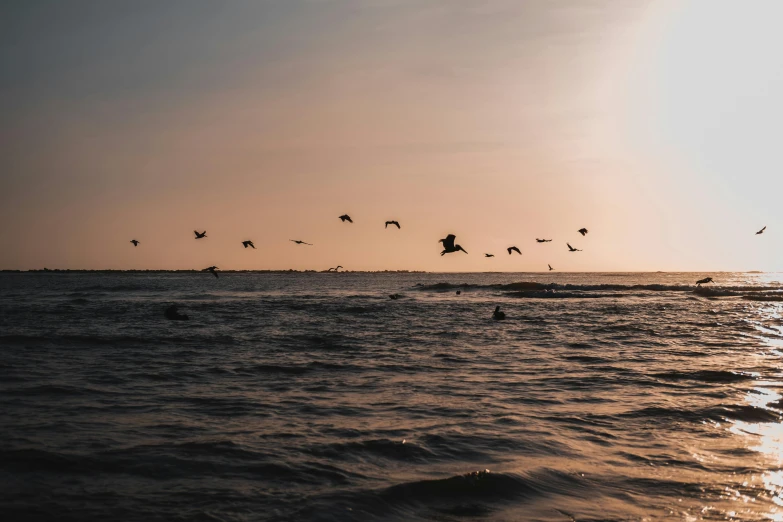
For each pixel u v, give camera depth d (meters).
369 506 11.38
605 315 60.91
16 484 12.37
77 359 29.14
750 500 11.79
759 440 15.62
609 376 24.70
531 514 11.09
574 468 13.43
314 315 59.75
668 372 25.50
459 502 11.59
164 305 74.56
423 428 16.56
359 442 15.23
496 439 15.54
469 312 65.25
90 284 173.12
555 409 18.83
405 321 53.09
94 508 11.23
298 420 17.47
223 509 11.19
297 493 11.95
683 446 15.04
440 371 26.05
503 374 25.28
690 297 95.06
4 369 25.98
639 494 12.03
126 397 20.55
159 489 12.16
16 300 85.62
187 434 15.93
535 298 95.88
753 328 47.00
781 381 23.53
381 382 23.47
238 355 30.83
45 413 18.11
